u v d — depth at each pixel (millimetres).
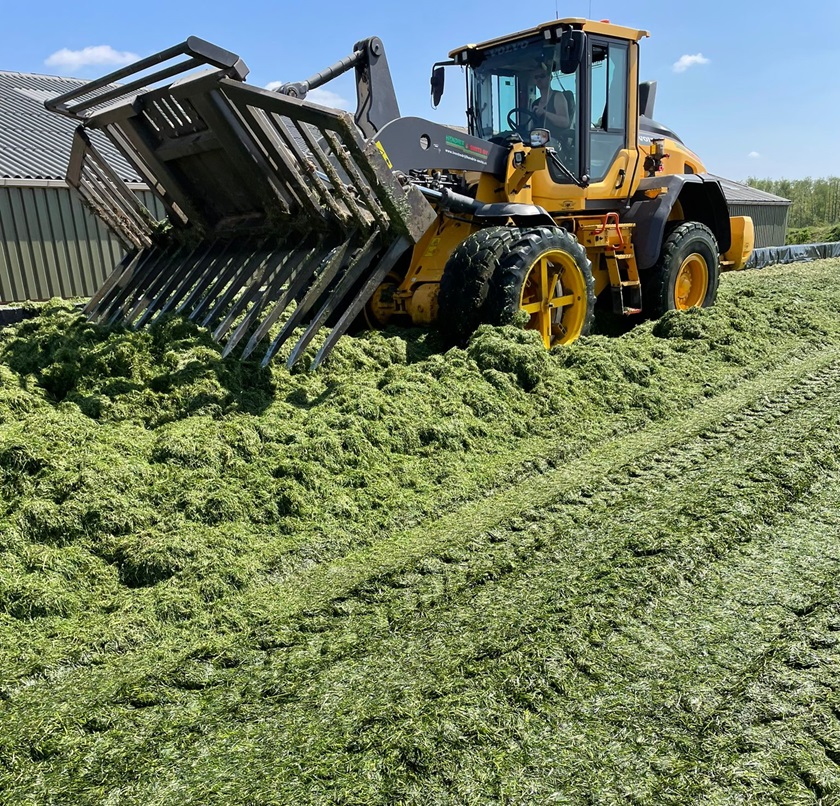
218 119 4141
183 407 3777
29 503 2834
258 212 4773
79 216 10438
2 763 1851
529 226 5691
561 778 1697
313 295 4258
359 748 1819
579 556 2740
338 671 2152
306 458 3406
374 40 5773
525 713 1909
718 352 5508
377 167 4070
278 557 2828
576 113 5852
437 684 2039
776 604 2371
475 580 2611
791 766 1701
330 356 4562
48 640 2365
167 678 2158
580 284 5504
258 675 2166
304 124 4555
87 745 1901
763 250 14719
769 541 2795
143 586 2662
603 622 2277
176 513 2992
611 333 6641
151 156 4832
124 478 3078
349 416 3742
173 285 5246
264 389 4105
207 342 4379
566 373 4645
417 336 5316
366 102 5863
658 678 2027
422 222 4355
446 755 1774
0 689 2125
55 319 5312
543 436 4066
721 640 2189
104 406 3678
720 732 1815
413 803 1648
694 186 7047
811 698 1923
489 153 5703
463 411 4023
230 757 1832
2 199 9586
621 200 6441
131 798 1721
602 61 5988
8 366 4270
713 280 6980
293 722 1945
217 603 2562
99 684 2172
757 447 3754
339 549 2928
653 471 3535
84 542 2789
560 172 5934
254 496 3146
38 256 10031
